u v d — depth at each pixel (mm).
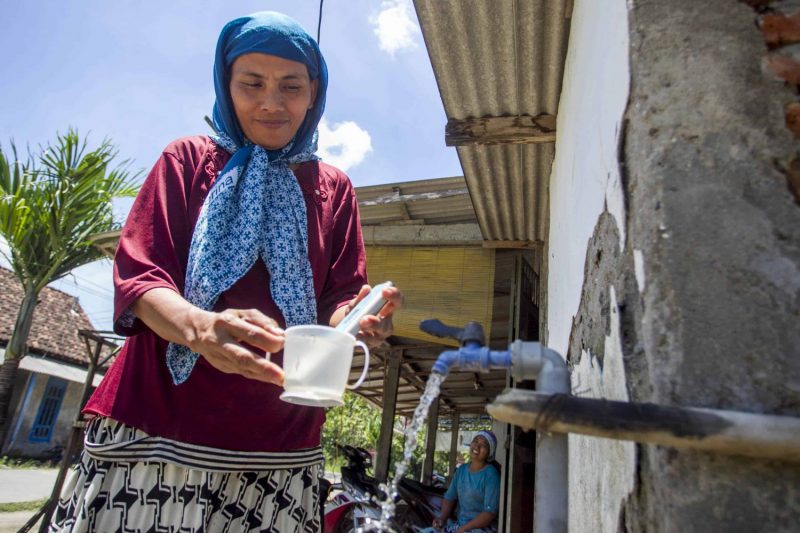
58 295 18109
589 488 1360
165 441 1334
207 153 1610
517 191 3697
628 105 1057
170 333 1220
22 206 8547
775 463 750
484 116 2988
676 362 827
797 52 949
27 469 13367
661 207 904
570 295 1989
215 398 1387
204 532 1316
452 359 902
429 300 4586
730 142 913
